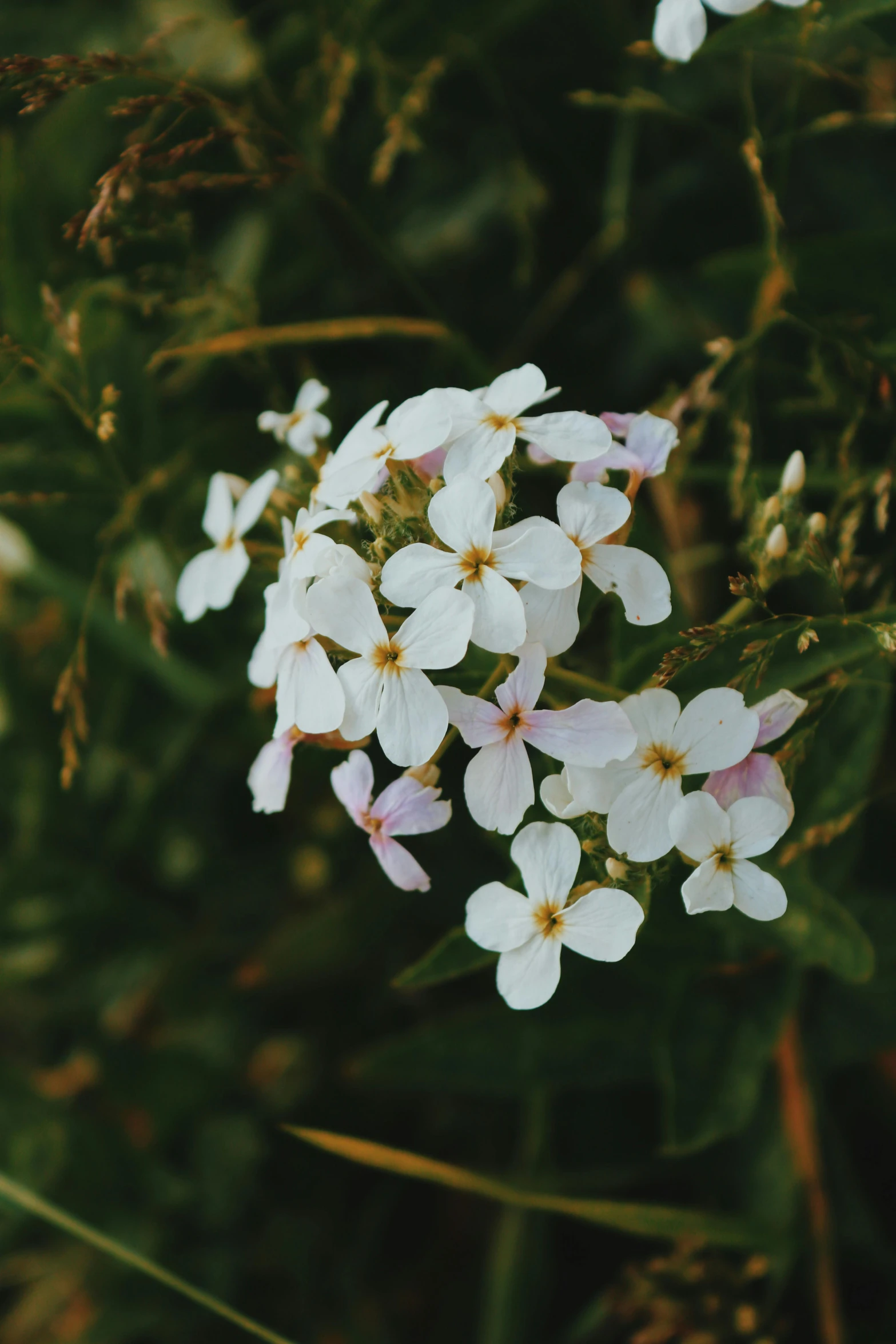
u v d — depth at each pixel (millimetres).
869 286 318
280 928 396
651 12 375
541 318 384
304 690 251
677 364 370
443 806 251
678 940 302
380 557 255
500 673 252
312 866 398
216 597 289
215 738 383
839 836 301
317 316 386
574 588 245
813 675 263
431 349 383
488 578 243
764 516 272
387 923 362
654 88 375
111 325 345
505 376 257
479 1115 390
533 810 265
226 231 385
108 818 418
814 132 311
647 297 374
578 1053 318
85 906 406
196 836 410
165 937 417
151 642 361
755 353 311
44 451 349
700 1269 326
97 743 402
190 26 356
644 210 383
